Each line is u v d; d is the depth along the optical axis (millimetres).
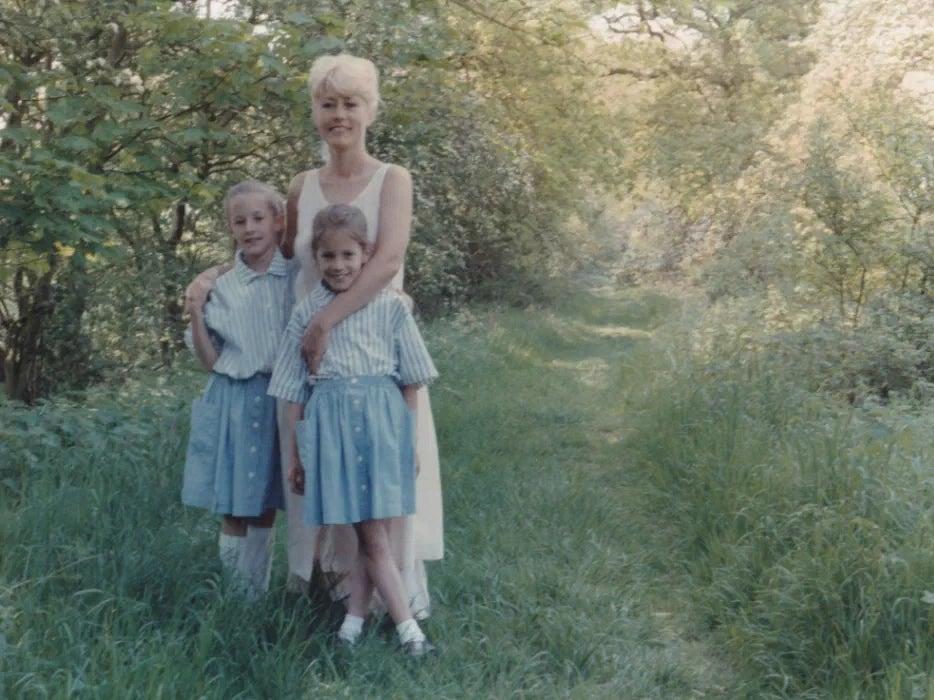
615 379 12391
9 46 9297
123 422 6062
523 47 14828
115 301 10664
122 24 9039
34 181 7184
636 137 24438
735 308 10914
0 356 11383
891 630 3887
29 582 3787
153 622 3701
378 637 4094
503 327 17625
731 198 16766
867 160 10016
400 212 4160
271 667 3562
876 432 5551
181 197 8477
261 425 4242
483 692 3762
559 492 6723
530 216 20969
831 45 19250
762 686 4004
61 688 3061
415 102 11133
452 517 6105
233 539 4332
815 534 4449
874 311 9070
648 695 3936
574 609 4656
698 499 6039
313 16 8547
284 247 4391
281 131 10656
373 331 4004
